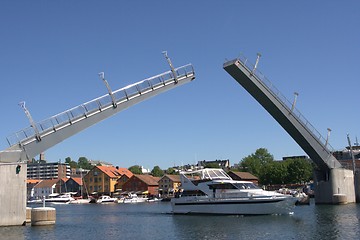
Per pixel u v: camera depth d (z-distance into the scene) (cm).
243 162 12206
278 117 4050
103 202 8875
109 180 10700
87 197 10088
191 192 3831
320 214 3516
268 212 3453
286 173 9444
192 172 3928
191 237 2361
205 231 2591
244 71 3606
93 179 10881
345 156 7988
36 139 2869
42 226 2831
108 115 3206
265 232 2459
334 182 4838
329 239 2131
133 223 3266
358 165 6331
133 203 8500
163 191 10362
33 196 12400
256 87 3725
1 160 2705
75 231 2675
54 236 2373
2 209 2656
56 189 12212
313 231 2444
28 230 2572
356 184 5272
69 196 9531
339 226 2644
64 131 2998
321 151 4572
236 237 2305
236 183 3625
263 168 10575
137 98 3350
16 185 2705
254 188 3688
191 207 3809
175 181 10356
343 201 4806
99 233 2600
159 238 2359
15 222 2708
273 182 9675
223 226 2811
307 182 9544
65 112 3005
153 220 3481
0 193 2647
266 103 3900
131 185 10362
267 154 12362
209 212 3688
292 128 4147
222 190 3644
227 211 3588
